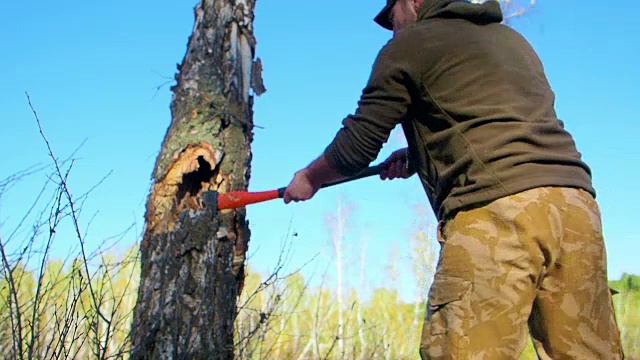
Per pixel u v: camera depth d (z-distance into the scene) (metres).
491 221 2.02
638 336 9.05
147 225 4.07
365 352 8.12
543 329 2.08
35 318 3.43
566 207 2.01
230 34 4.45
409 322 10.77
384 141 2.30
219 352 3.83
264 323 4.57
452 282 2.03
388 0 2.53
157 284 3.89
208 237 3.95
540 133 2.08
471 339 1.97
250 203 2.95
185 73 4.35
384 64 2.24
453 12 2.24
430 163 2.23
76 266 3.56
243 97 4.41
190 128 4.18
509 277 1.98
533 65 2.24
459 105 2.12
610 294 2.12
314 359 7.55
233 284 4.05
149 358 3.78
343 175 2.43
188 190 4.21
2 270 3.49
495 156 2.04
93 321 3.40
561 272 2.02
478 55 2.15
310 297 8.49
